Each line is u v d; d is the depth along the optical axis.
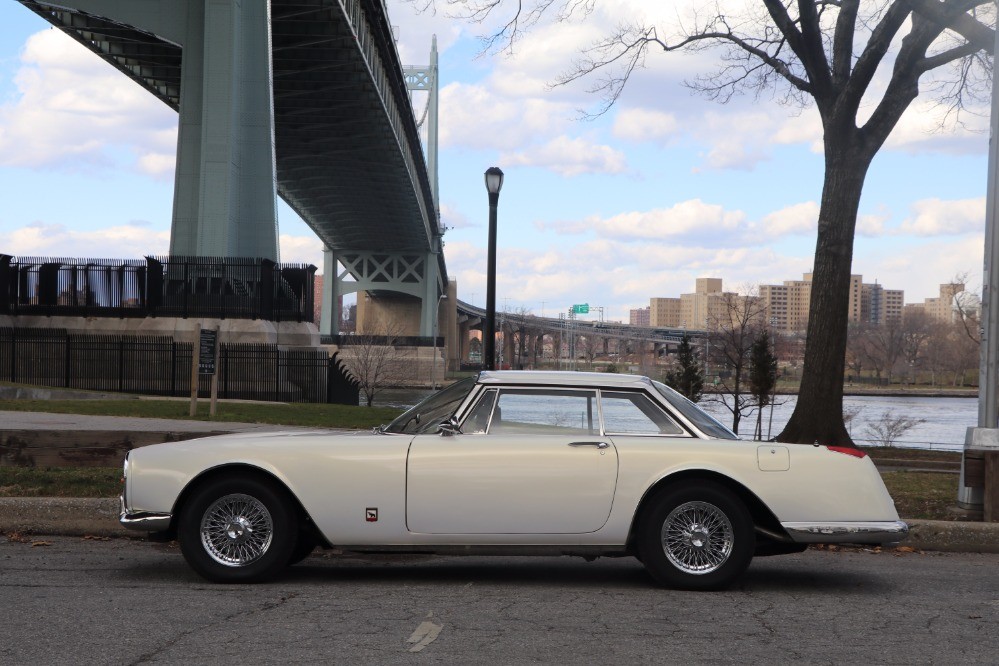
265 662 4.76
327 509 6.58
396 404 68.88
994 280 9.82
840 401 17.72
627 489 6.58
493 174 20.70
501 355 166.25
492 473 6.59
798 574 7.37
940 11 15.60
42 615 5.67
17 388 26.06
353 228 116.19
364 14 56.62
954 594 6.65
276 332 33.16
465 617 5.76
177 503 6.68
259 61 37.25
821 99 17.77
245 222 36.56
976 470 9.42
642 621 5.73
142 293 31.78
